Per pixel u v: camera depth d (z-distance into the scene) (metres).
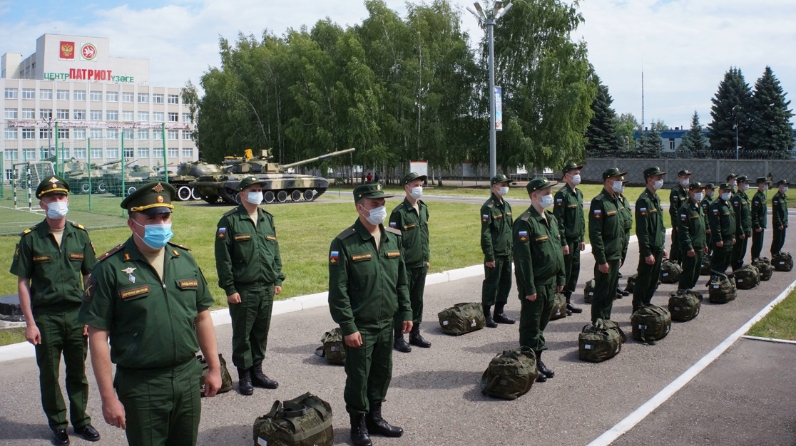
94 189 38.16
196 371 3.98
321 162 49.53
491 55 23.80
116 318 3.78
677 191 12.85
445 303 10.59
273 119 54.78
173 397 3.81
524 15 44.25
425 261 8.20
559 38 44.44
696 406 5.96
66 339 5.38
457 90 48.88
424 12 51.38
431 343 8.28
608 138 62.62
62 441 5.34
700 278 12.89
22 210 27.47
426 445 5.23
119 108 92.12
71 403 5.46
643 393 6.35
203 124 56.88
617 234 8.43
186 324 3.89
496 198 9.17
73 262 5.46
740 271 11.54
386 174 55.44
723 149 59.88
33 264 5.33
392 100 49.50
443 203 31.36
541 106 44.91
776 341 7.95
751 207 13.80
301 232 19.53
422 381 6.81
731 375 6.80
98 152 55.84
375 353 5.40
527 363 6.32
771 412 5.79
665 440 5.23
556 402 6.15
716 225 11.73
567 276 10.02
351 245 5.32
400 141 49.94
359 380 5.23
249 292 6.44
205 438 5.38
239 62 57.09
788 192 38.72
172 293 3.88
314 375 7.00
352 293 5.35
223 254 6.38
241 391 6.45
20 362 7.44
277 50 55.72
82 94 89.31
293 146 54.31
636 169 54.28
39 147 73.69
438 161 49.22
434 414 5.89
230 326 8.98
